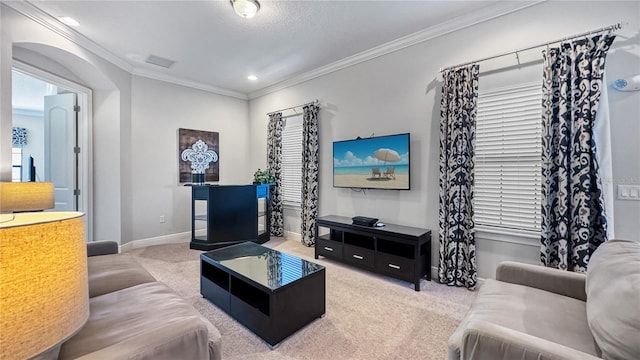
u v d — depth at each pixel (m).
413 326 2.19
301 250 4.25
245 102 5.77
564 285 1.67
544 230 2.45
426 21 3.00
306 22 3.02
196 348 1.20
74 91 3.80
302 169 4.54
